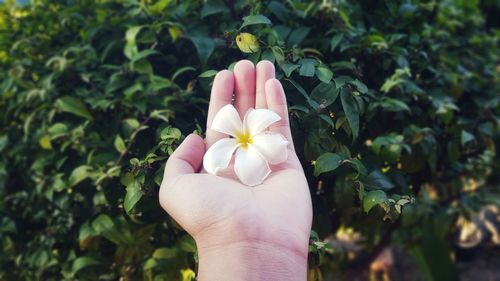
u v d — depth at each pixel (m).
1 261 0.45
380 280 0.72
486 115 0.47
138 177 0.31
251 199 0.26
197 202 0.26
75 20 0.47
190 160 0.28
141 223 0.37
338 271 0.66
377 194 0.29
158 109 0.38
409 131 0.38
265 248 0.25
